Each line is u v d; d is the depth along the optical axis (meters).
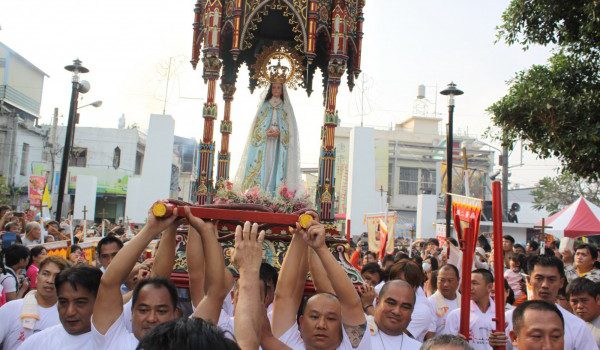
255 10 11.45
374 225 18.91
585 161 13.37
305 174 35.75
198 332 2.51
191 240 5.53
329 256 5.12
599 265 11.34
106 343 4.81
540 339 5.32
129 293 6.64
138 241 4.79
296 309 5.46
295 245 5.48
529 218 60.31
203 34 11.83
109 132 63.25
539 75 13.88
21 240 14.57
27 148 53.22
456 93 19.58
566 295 8.98
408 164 78.06
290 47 13.66
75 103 20.02
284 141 12.58
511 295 11.67
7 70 52.47
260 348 4.84
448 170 19.58
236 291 4.98
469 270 6.80
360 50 12.43
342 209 53.97
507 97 13.91
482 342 8.20
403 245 30.31
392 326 6.45
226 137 13.45
